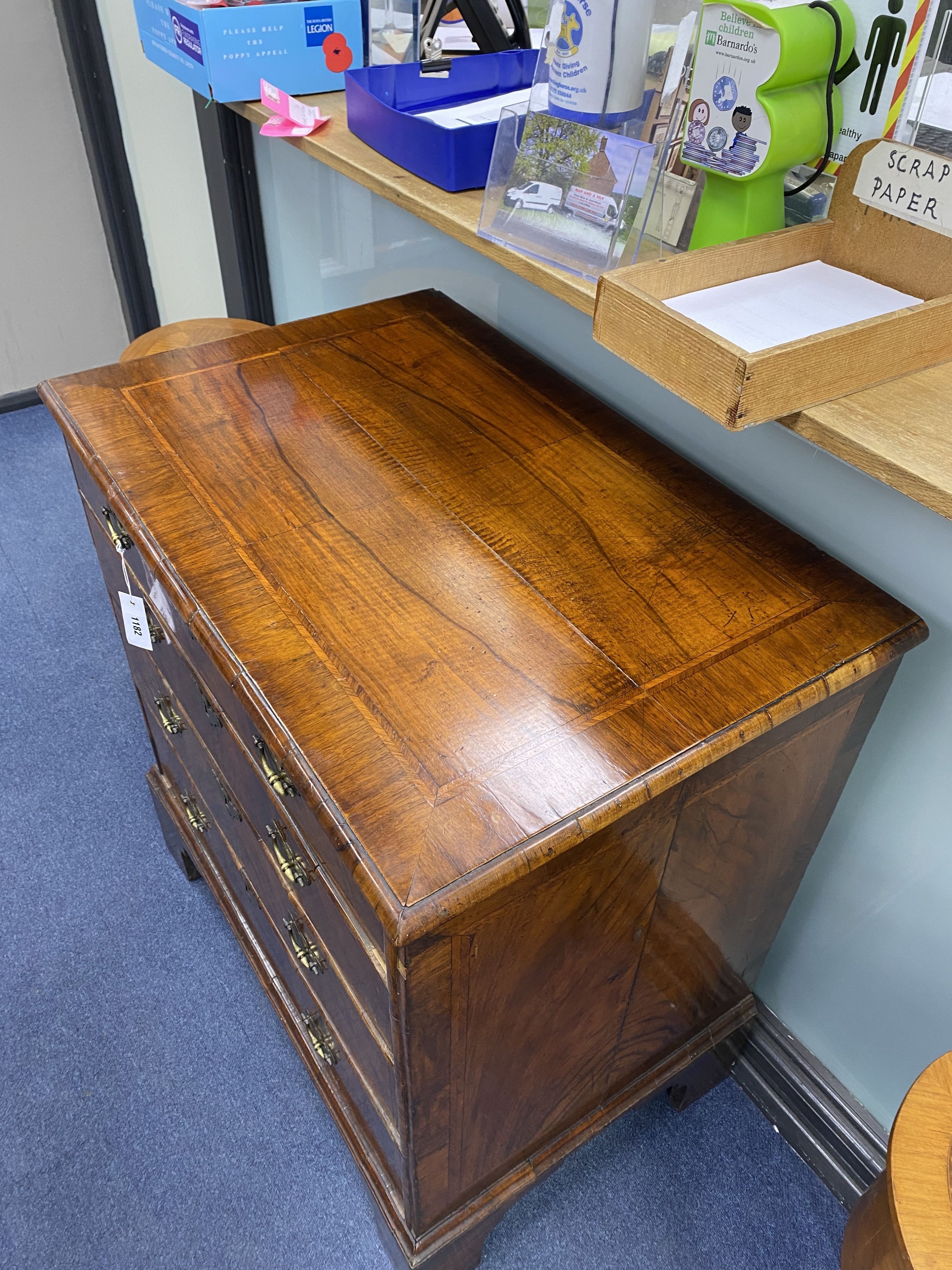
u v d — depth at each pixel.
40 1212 1.24
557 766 0.71
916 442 0.73
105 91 2.18
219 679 0.90
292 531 0.90
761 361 0.70
